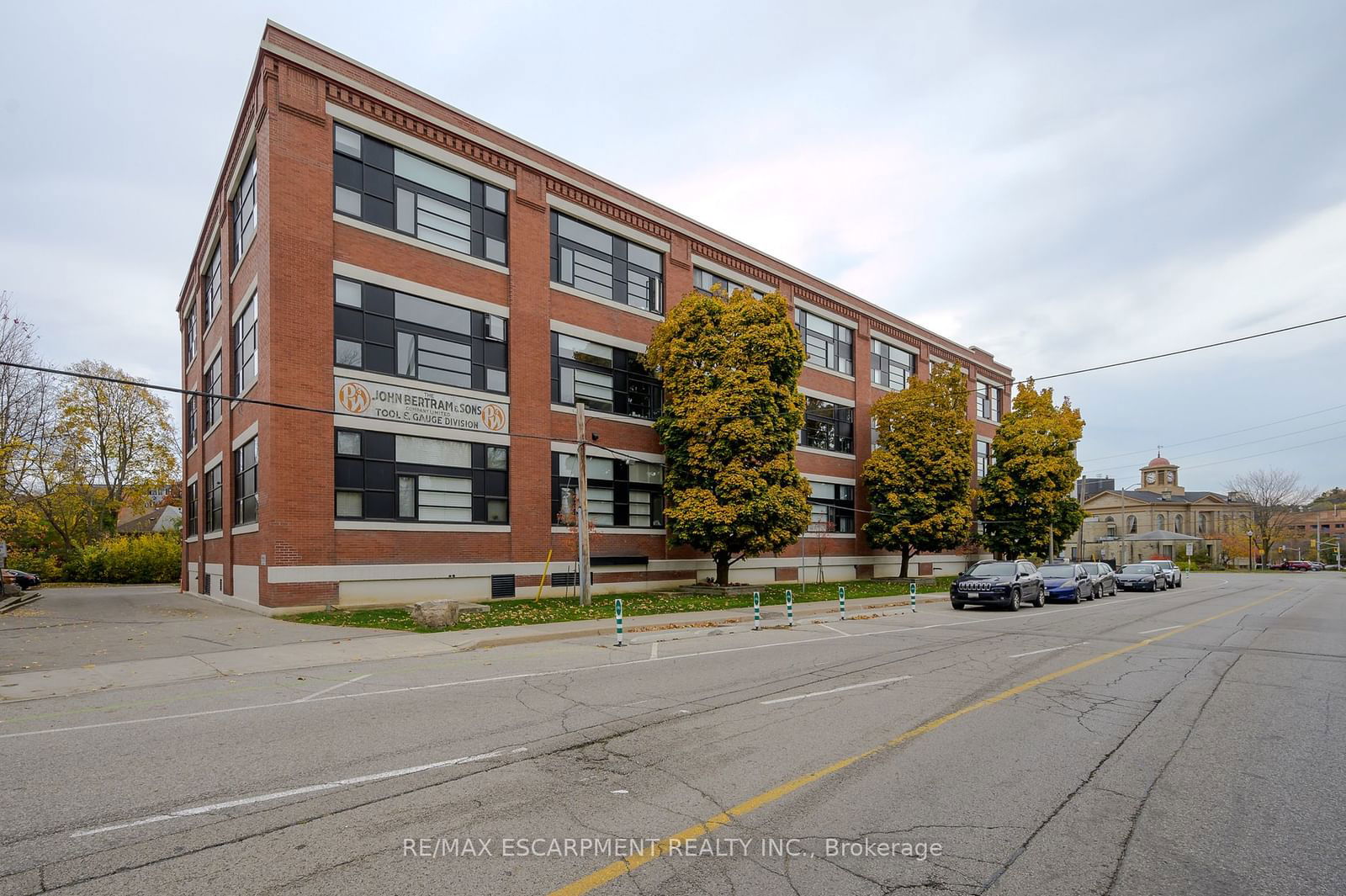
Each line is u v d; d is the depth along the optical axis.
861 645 13.85
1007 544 38.59
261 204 18.52
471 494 21.02
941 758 6.37
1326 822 5.00
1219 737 7.13
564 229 24.55
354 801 5.33
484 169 22.02
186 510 32.06
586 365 24.66
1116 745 6.84
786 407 24.61
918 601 26.14
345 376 18.64
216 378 25.30
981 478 44.28
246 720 7.82
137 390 47.16
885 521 33.97
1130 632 16.16
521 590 21.70
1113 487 109.69
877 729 7.32
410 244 20.22
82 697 9.21
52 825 4.88
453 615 15.91
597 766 6.13
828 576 33.62
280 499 17.42
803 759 6.32
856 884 4.02
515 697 8.99
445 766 6.14
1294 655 12.48
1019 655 12.53
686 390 24.56
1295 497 91.88
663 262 27.77
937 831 4.77
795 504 24.16
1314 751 6.66
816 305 34.41
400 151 20.39
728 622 18.38
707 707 8.37
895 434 34.34
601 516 24.55
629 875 4.12
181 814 5.09
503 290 22.30
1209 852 4.50
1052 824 4.91
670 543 24.97
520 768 6.09
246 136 20.16
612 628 16.06
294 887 3.99
